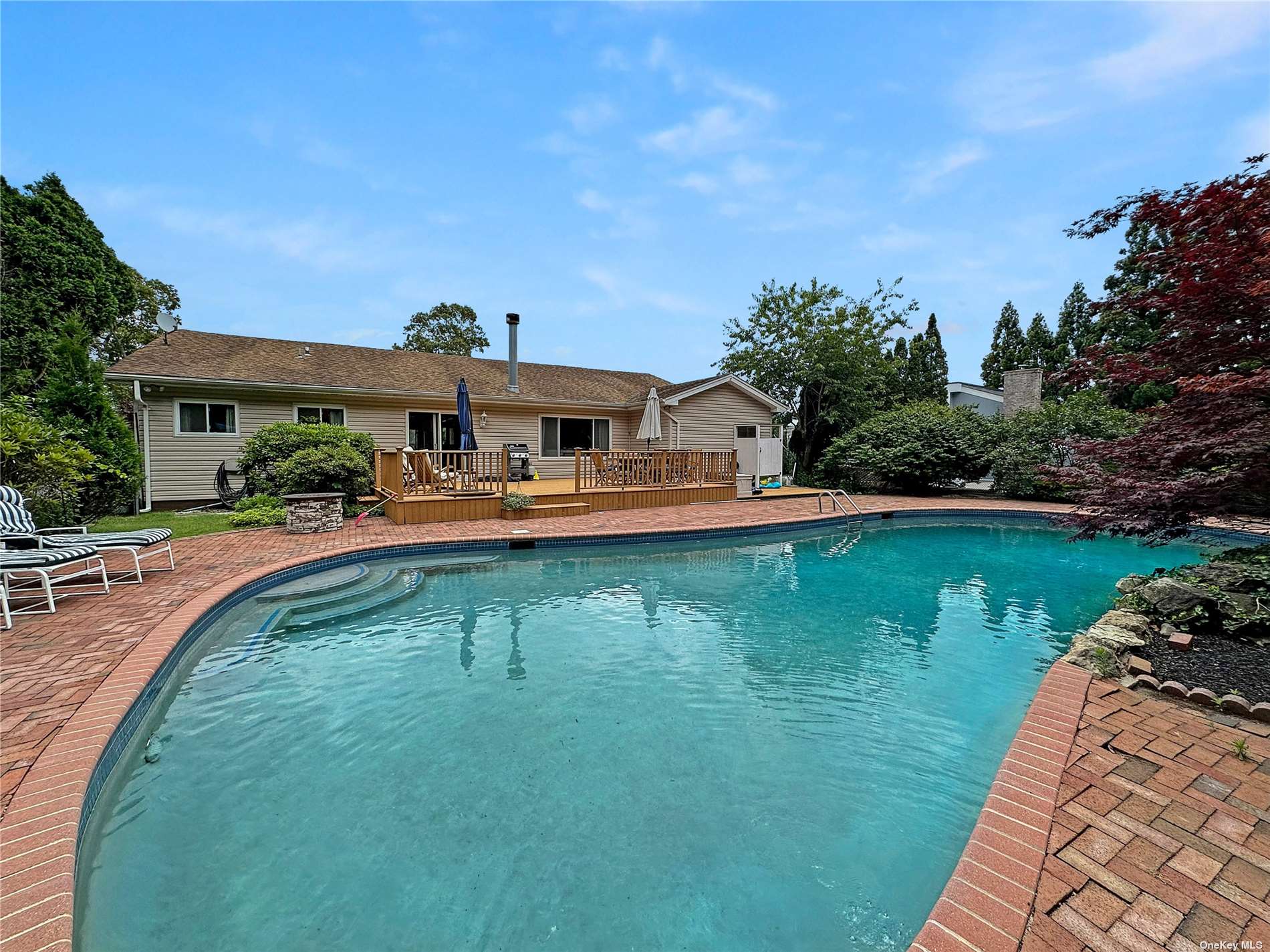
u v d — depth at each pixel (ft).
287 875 7.48
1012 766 8.47
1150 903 5.83
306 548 25.03
